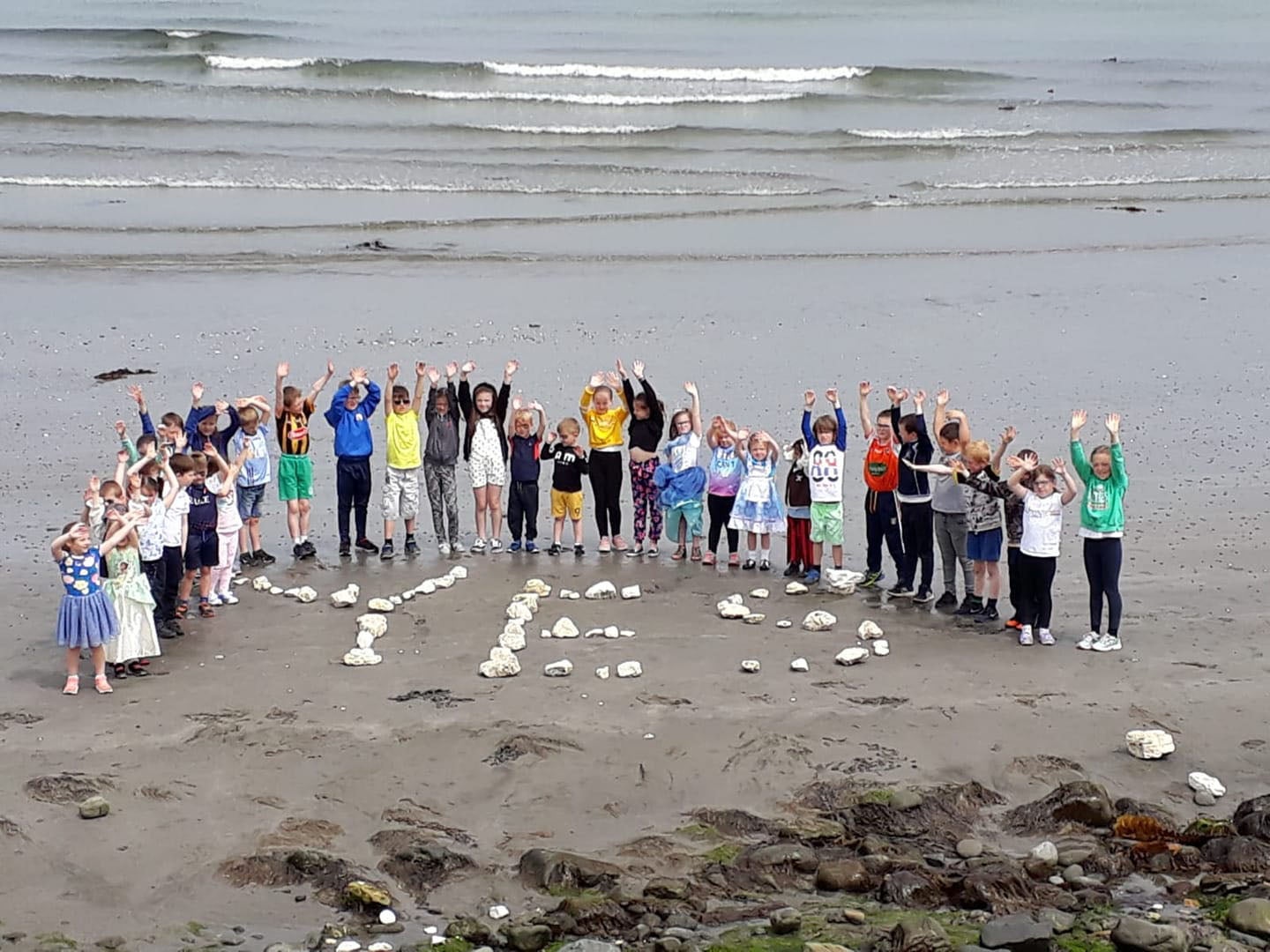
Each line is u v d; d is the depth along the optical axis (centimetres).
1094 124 4584
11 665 1230
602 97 4688
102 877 888
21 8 6994
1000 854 917
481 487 1591
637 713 1130
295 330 2423
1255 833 929
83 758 1041
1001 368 2286
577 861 895
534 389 2127
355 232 3148
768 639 1308
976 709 1138
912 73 5272
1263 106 4903
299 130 4116
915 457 1413
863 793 993
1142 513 1667
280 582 1476
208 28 6309
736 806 992
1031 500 1283
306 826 952
